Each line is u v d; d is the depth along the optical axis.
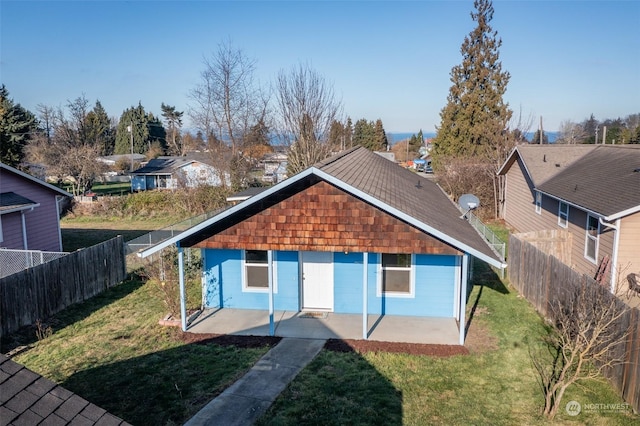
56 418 3.56
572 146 24.50
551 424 7.57
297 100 36.28
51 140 52.72
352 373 9.29
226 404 8.15
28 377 3.87
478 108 42.22
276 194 10.84
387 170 18.14
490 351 10.27
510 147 31.70
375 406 8.10
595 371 9.12
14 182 18.17
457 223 13.34
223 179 38.84
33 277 12.01
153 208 33.28
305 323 11.98
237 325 11.88
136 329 11.73
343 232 10.72
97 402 8.22
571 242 17.53
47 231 19.89
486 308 13.12
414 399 8.34
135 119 82.94
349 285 12.70
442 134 45.34
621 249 13.95
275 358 9.98
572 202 16.73
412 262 12.40
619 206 13.96
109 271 15.53
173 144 81.19
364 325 10.91
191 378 9.09
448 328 11.62
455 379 9.05
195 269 16.53
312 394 8.49
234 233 11.08
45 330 11.57
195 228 10.81
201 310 13.03
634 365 7.88
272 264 11.62
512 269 15.41
